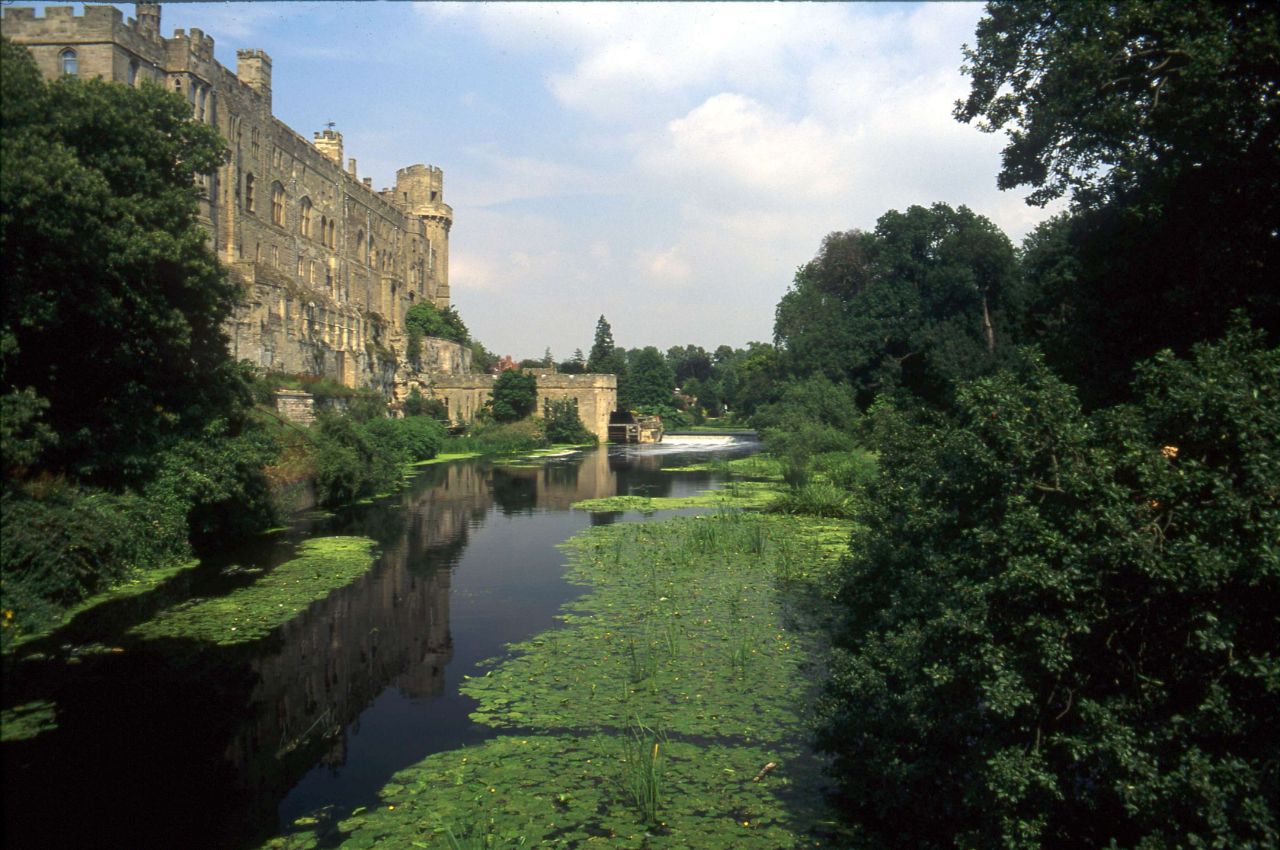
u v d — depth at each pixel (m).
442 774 10.80
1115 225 16.42
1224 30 13.42
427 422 67.62
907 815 9.52
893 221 61.59
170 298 20.80
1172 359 7.89
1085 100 15.71
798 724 12.41
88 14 37.59
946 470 9.00
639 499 39.16
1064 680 7.59
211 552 24.56
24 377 18.39
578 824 9.55
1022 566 7.14
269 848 9.07
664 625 17.53
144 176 19.34
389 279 84.75
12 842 9.12
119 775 10.80
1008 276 56.28
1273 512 6.38
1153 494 7.02
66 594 17.95
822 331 64.69
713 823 9.59
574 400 91.38
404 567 23.45
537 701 13.34
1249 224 13.59
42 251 16.42
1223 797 6.20
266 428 29.34
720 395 161.88
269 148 56.75
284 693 13.68
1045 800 7.55
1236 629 6.70
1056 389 7.83
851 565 13.68
